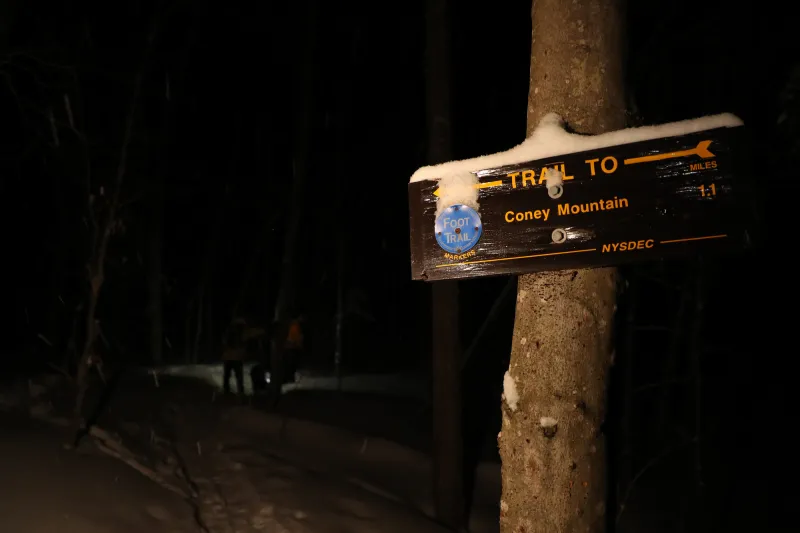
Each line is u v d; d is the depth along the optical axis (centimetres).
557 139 198
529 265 199
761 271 1055
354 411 1097
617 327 205
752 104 650
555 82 212
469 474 805
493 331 1013
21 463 550
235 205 2012
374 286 2494
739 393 1181
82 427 718
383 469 789
